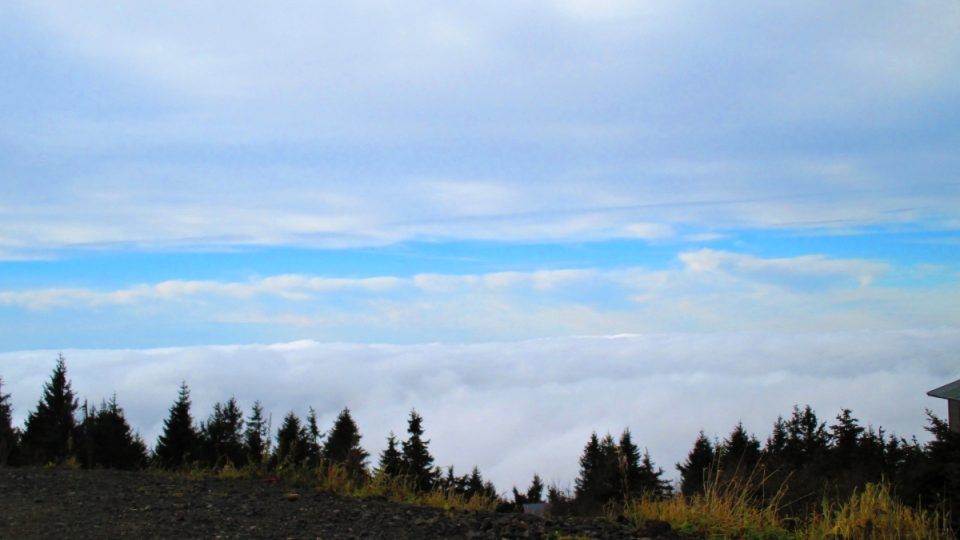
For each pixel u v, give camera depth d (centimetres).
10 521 656
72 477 938
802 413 2448
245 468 1059
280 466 1041
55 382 3002
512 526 744
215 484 938
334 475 1004
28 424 2906
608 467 1252
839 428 1983
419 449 1975
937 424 861
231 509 757
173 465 1200
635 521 832
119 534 624
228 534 643
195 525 673
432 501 959
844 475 1212
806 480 1061
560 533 724
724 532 773
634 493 988
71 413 2928
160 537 620
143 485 894
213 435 2028
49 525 646
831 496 949
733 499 856
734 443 1958
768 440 2439
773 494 953
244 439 1748
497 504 955
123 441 2384
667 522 786
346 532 678
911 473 861
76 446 2130
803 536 772
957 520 775
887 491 851
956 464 818
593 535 725
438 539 670
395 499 953
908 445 906
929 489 845
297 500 844
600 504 1091
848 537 760
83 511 712
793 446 2394
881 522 768
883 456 1503
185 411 2625
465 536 687
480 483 1188
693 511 820
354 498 900
